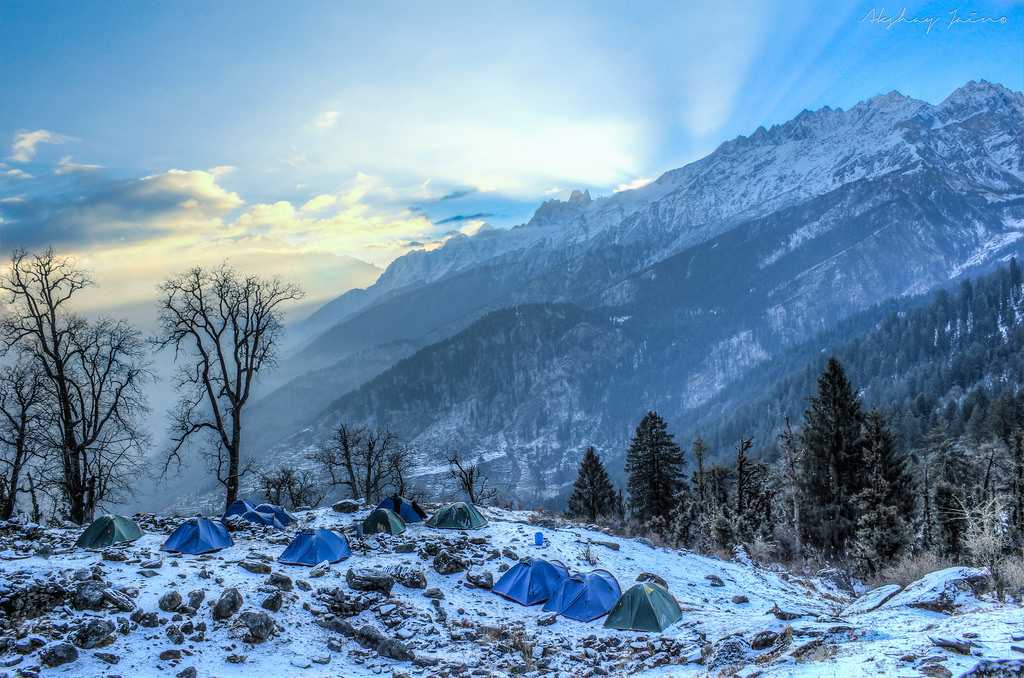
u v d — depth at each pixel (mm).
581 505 59844
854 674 8992
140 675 11734
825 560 40562
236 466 28797
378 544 21906
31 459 27078
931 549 35125
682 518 40500
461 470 50062
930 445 60969
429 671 13547
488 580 19828
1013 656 8656
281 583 16453
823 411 45375
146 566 16734
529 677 13633
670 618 17109
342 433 46375
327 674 12977
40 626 12500
